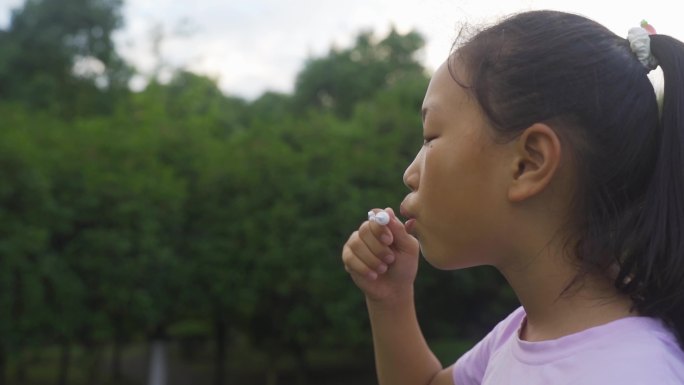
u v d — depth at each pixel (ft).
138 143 34.83
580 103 2.77
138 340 36.11
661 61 2.94
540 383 2.76
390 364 3.96
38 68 60.59
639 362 2.56
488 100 2.85
